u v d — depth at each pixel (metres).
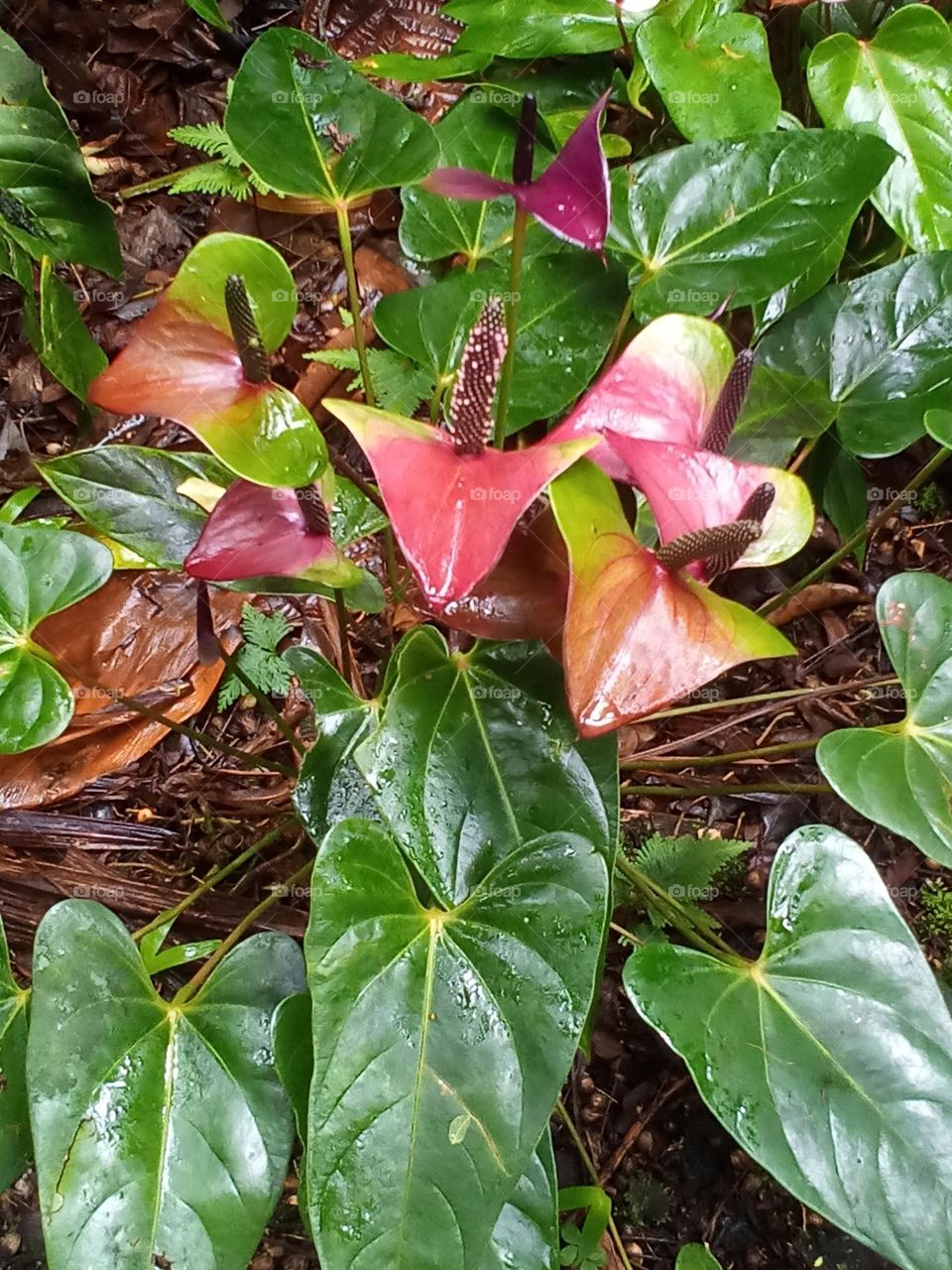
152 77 1.02
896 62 0.77
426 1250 0.42
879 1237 0.45
